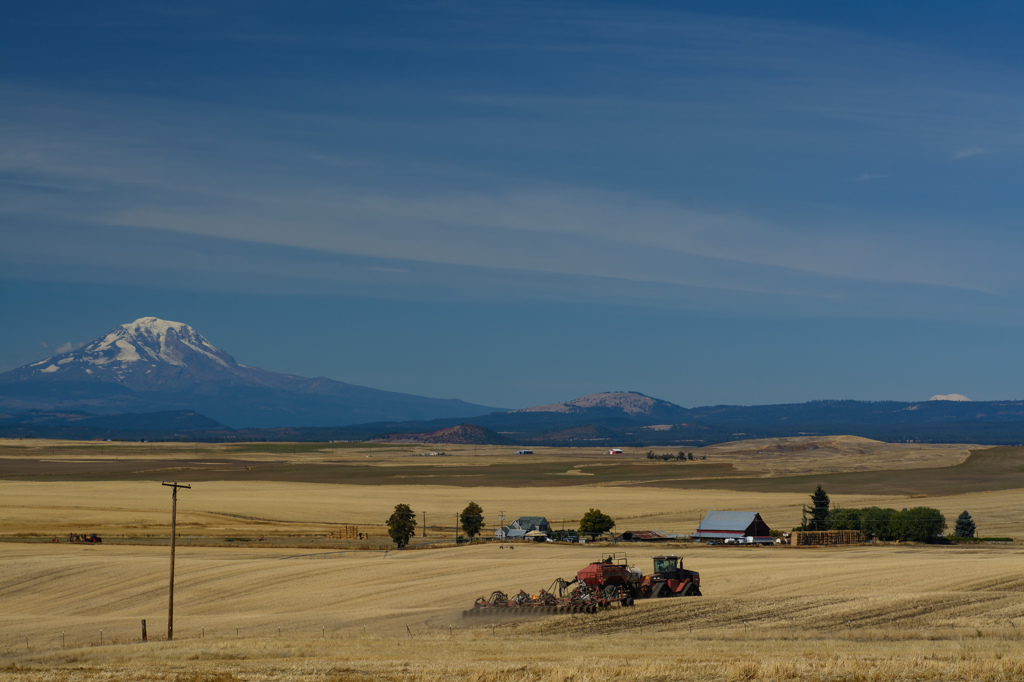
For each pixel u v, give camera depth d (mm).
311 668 38906
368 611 71688
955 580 70500
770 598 65250
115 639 62531
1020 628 50688
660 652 43000
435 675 36469
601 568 69562
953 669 34906
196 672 38656
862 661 37125
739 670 35406
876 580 72312
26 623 72000
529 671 36656
